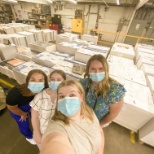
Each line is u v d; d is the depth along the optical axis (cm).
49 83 99
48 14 880
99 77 87
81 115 69
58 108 66
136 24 623
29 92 110
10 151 150
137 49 352
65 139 50
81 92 69
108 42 759
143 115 147
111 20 738
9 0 665
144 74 218
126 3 596
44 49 311
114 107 92
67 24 888
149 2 576
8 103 105
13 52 282
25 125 125
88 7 755
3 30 448
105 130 187
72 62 244
